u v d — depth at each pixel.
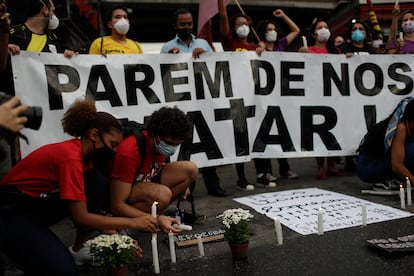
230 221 2.45
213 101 4.02
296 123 4.37
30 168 2.17
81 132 2.25
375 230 2.84
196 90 3.96
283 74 4.34
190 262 2.49
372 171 3.87
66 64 3.47
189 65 3.96
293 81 4.38
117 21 4.00
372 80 4.65
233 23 4.60
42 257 2.05
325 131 4.46
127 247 2.12
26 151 3.25
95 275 2.40
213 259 2.51
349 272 2.22
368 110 4.62
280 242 2.67
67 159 2.13
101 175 2.54
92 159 2.41
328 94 4.49
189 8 11.09
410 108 3.52
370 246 2.54
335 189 4.13
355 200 3.59
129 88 3.71
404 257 2.38
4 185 2.18
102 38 3.84
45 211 2.23
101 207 2.61
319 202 3.58
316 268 2.29
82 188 2.16
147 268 2.44
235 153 4.07
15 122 1.61
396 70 4.70
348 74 4.57
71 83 3.48
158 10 11.61
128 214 2.50
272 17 11.87
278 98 4.32
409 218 3.07
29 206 2.16
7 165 3.49
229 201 3.87
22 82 3.26
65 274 2.04
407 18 4.97
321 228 2.80
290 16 11.75
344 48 5.29
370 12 6.20
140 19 12.63
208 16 4.42
